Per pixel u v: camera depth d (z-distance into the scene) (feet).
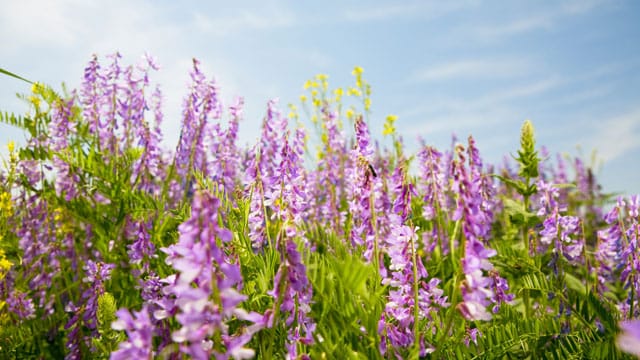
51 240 15.66
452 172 6.55
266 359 6.75
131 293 12.73
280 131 14.89
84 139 17.61
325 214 16.70
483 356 8.18
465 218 6.36
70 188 15.97
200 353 5.06
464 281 6.29
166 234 13.47
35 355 12.08
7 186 16.43
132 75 17.65
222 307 5.25
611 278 16.06
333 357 6.80
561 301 10.38
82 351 11.39
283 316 7.79
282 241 6.29
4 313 12.78
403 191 9.09
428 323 8.39
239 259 8.48
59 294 13.89
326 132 22.71
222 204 9.82
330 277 7.06
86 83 17.47
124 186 15.44
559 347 8.25
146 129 16.79
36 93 17.38
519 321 8.86
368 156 10.40
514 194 26.45
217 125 17.33
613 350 7.43
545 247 15.16
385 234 10.74
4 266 13.28
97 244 14.97
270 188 10.53
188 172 16.51
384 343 7.35
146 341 5.22
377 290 8.03
